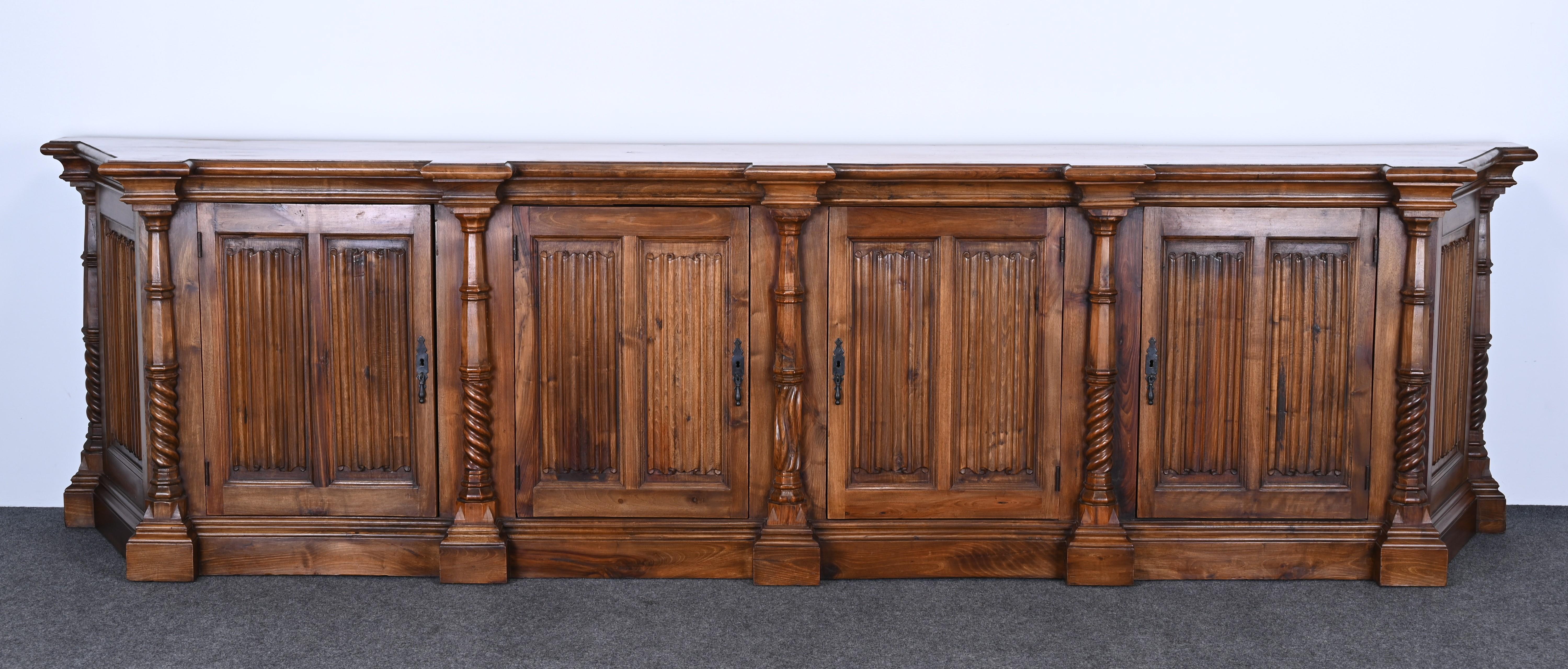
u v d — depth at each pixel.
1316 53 4.15
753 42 4.17
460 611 3.26
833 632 3.14
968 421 3.47
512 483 3.49
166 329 3.39
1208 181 3.31
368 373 3.45
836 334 3.43
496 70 4.17
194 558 3.45
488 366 3.42
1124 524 3.48
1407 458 3.43
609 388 3.46
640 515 3.50
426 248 3.39
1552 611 3.28
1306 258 3.40
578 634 3.12
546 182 3.34
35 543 3.78
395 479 3.50
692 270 3.41
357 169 3.29
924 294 3.42
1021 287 3.42
